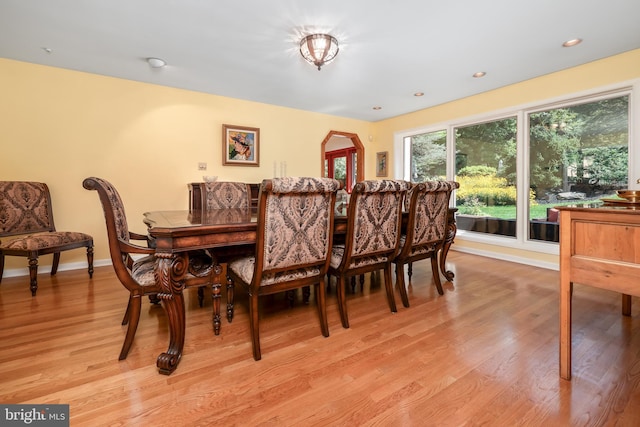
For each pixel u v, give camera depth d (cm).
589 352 160
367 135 554
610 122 302
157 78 345
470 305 227
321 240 170
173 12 218
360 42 261
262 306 228
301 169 479
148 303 227
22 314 206
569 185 332
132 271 166
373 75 335
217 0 204
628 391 129
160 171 371
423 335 180
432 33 246
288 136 465
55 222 318
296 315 210
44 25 234
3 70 292
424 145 494
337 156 811
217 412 117
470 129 423
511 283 282
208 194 313
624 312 206
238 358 155
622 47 273
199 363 150
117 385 133
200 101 393
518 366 148
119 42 261
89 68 317
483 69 319
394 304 214
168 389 130
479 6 211
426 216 230
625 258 119
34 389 129
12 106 296
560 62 304
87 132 330
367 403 123
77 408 118
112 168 344
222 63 304
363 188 176
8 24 233
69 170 323
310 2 207
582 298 240
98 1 204
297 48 272
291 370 145
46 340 171
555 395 127
